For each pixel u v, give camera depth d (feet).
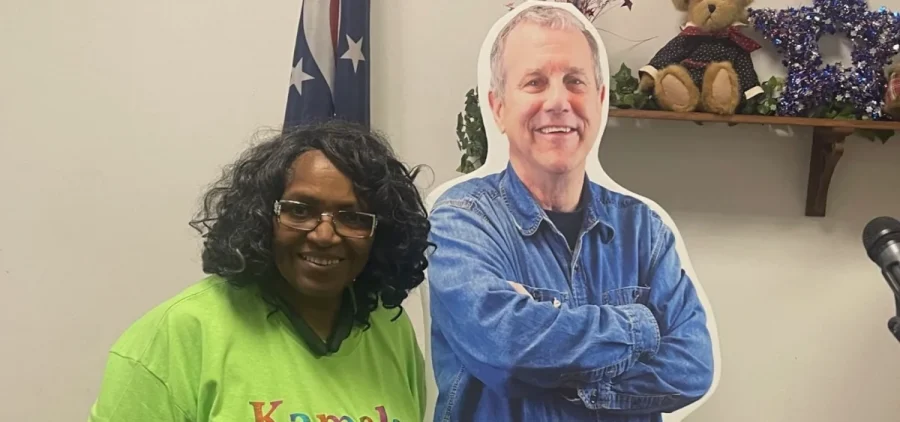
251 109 4.79
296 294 2.75
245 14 4.77
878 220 2.95
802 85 4.69
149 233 4.76
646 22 4.92
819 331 5.17
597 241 4.07
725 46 4.60
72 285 4.71
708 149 5.01
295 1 4.80
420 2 4.86
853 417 5.21
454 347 3.83
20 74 4.61
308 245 2.56
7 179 4.62
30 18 4.62
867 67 4.74
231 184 2.71
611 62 4.90
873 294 5.17
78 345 4.73
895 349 5.17
